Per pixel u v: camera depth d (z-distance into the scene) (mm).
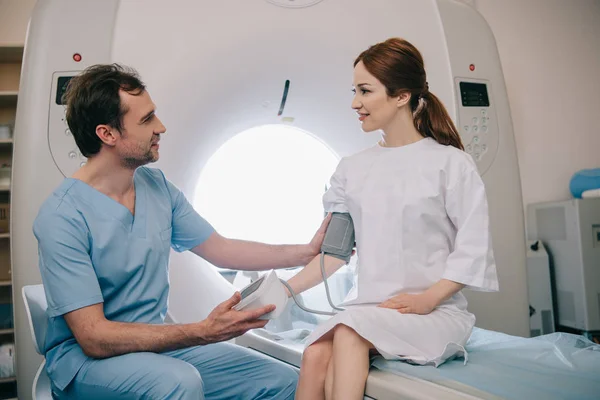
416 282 1438
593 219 3104
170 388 1231
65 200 1396
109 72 1432
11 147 3186
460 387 1113
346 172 1596
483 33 2426
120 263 1429
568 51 3695
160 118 2008
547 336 1506
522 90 3592
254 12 2098
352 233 1606
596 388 1093
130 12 2029
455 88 2311
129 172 1481
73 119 1422
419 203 1430
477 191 1413
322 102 2205
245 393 1470
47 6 2023
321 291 2049
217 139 2139
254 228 2721
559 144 3641
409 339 1274
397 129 1528
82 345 1319
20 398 1904
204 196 2307
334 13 2170
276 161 2717
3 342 3037
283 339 1754
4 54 3139
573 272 3125
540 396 1052
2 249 3188
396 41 1497
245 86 2113
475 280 1351
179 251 1745
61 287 1325
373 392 1191
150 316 1487
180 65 2029
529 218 3492
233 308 1329
